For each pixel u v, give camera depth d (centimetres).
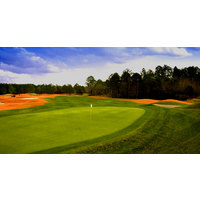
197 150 798
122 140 888
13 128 1063
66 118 1388
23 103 3531
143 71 8831
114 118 1417
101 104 3644
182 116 1550
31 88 12025
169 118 1480
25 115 1516
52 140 848
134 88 8619
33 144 788
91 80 10638
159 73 9775
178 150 800
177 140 923
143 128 1122
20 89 11506
